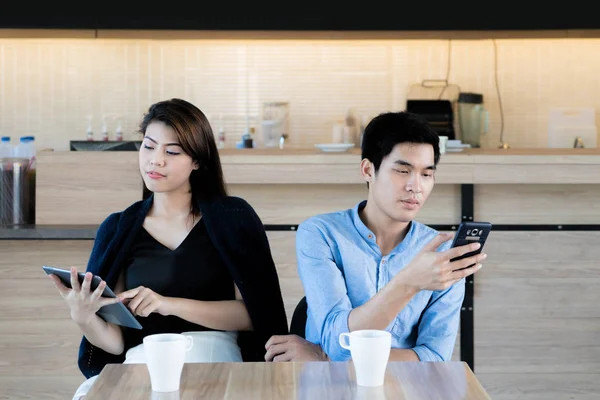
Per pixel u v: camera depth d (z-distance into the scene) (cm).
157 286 233
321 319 199
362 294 208
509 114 534
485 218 376
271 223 375
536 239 376
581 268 377
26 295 361
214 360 218
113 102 530
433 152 202
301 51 530
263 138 520
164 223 239
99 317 223
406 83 531
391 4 457
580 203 377
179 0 453
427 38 487
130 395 145
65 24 451
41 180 369
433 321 207
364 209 214
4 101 527
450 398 145
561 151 396
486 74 532
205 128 237
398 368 163
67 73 527
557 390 378
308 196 375
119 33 479
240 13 455
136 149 412
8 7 448
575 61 532
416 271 176
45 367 362
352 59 530
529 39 528
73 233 348
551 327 378
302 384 152
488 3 457
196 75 530
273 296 239
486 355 376
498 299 376
